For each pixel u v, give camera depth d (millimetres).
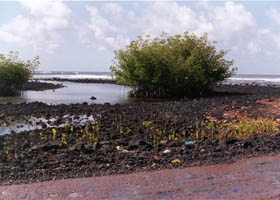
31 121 15094
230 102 20953
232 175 6973
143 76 28547
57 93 34094
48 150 9531
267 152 9062
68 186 6410
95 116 16266
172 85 29938
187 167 7727
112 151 9422
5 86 32969
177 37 32406
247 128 11820
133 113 17125
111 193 5949
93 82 62812
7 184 6625
